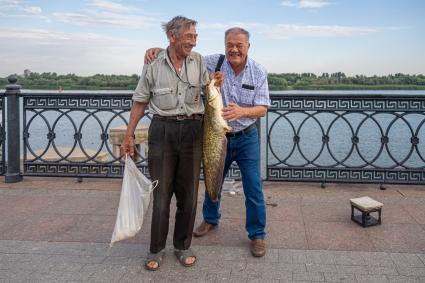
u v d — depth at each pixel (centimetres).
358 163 577
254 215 340
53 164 579
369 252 336
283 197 496
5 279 296
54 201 488
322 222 409
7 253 341
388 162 585
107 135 568
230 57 326
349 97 525
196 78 308
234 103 337
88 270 311
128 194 312
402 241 358
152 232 318
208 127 311
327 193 512
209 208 378
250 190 342
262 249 334
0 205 472
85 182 579
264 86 336
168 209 321
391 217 420
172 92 300
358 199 411
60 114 571
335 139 698
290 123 543
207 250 347
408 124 520
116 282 293
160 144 307
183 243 326
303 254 335
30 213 444
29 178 599
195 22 294
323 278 294
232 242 364
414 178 526
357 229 389
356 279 291
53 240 369
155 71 301
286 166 549
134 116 314
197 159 316
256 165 345
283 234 379
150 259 316
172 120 304
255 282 291
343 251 339
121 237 307
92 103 562
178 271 310
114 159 574
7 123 570
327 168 539
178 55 298
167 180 312
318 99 532
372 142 666
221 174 318
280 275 300
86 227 402
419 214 428
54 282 292
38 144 671
